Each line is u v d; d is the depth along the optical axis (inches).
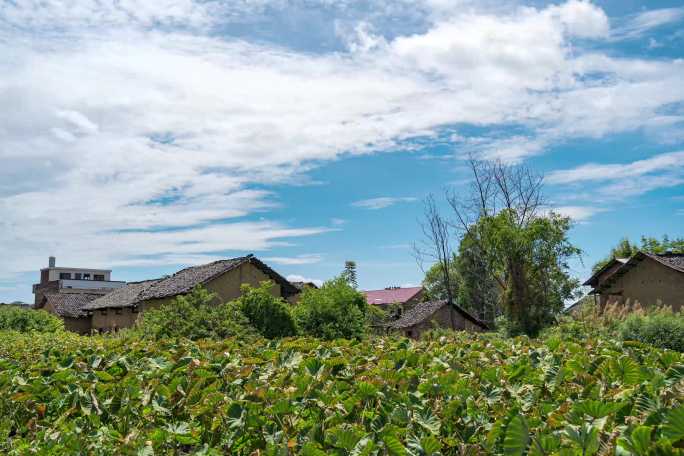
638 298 1189.7
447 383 174.6
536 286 1305.4
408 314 1649.9
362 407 162.9
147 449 150.0
